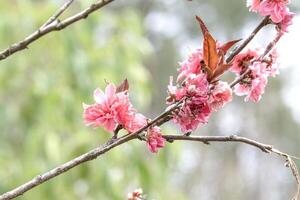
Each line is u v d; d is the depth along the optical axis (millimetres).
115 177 7281
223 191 28312
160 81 22719
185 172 26906
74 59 7523
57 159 7227
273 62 3129
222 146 28344
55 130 7375
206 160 27594
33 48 7613
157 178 7465
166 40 23844
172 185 8570
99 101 2992
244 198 29312
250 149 29062
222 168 28344
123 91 3049
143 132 2990
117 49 7836
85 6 7023
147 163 7367
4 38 7699
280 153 2918
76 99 7465
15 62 7648
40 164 7270
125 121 2973
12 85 7672
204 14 25656
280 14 3109
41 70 7590
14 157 7625
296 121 28094
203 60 2984
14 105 7684
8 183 7332
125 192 7391
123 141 2961
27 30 7738
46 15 7762
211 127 27500
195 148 27500
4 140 7750
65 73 7539
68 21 3512
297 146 28000
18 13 7758
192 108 2926
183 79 3053
